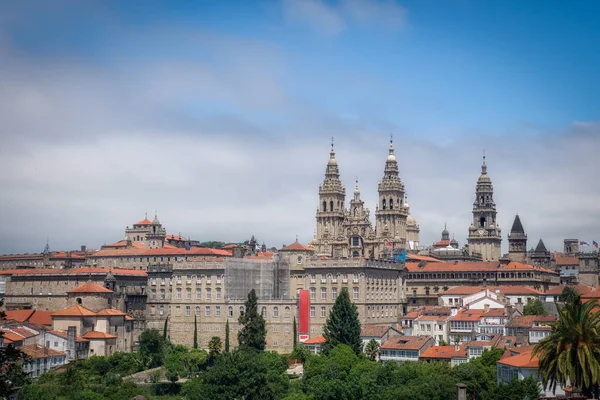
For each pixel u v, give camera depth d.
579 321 159.38
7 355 113.06
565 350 157.12
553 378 161.50
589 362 153.00
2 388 111.94
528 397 180.38
